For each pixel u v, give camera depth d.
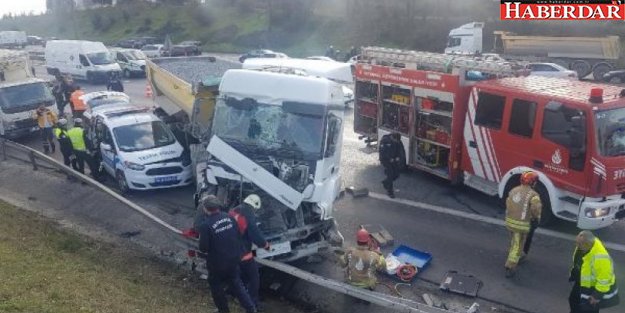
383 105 13.83
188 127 12.27
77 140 13.42
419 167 12.91
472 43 33.75
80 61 31.05
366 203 11.70
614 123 9.05
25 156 15.77
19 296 6.11
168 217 11.08
